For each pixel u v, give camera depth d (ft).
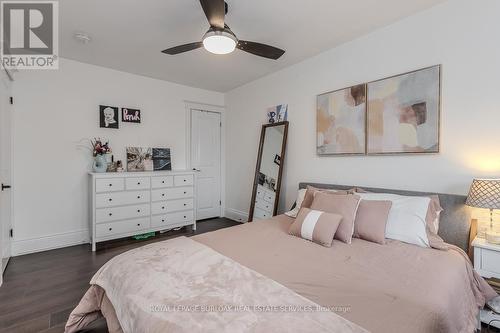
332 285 4.08
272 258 5.19
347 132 8.97
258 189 12.44
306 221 6.61
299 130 10.83
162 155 13.19
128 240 11.36
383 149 8.01
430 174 7.13
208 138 14.99
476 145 6.35
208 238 6.47
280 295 3.57
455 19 6.60
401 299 3.69
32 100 9.81
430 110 7.03
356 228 6.56
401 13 7.25
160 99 13.15
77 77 10.75
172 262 4.65
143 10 6.93
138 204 11.27
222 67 11.34
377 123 8.14
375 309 3.44
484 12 6.18
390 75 7.85
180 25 7.72
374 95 8.19
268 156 12.12
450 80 6.72
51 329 5.46
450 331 3.54
